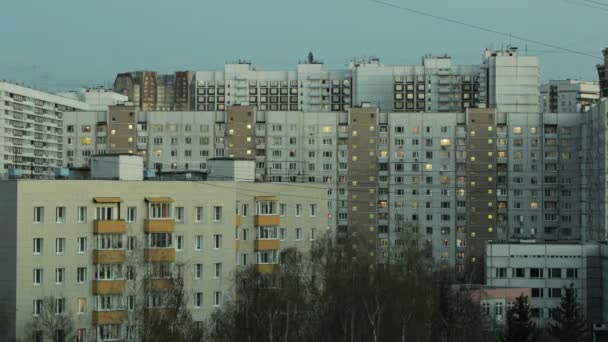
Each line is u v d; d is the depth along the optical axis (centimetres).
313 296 10206
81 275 9950
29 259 9644
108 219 10175
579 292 15988
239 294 10212
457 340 11269
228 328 9762
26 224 9638
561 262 16038
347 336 9962
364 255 11031
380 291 10056
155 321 8944
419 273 10862
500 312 14775
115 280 9969
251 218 11788
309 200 12269
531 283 16075
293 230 12162
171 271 10025
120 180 10394
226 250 10931
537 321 15950
